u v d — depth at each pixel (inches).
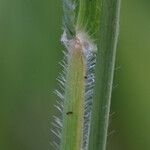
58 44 6.2
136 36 6.3
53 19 6.1
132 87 6.5
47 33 6.2
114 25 3.7
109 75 3.7
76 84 3.9
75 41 3.8
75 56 3.8
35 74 6.4
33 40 6.2
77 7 3.8
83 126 3.9
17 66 6.4
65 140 3.9
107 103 3.7
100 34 3.7
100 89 3.7
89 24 3.8
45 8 6.1
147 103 6.5
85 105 3.9
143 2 6.3
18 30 6.2
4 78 6.5
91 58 3.9
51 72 6.4
